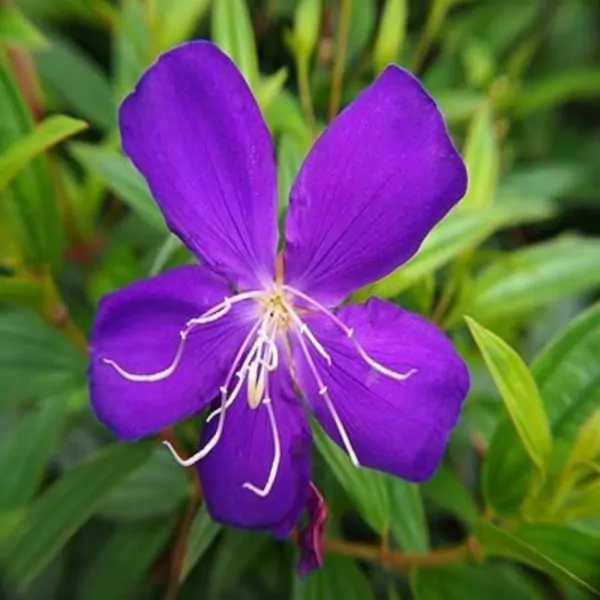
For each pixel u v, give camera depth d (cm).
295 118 27
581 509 23
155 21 29
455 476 27
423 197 20
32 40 28
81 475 24
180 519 28
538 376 23
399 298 26
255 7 33
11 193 25
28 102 30
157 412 20
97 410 19
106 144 29
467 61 34
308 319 21
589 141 38
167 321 20
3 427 31
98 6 32
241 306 21
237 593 29
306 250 20
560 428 23
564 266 26
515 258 26
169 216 19
